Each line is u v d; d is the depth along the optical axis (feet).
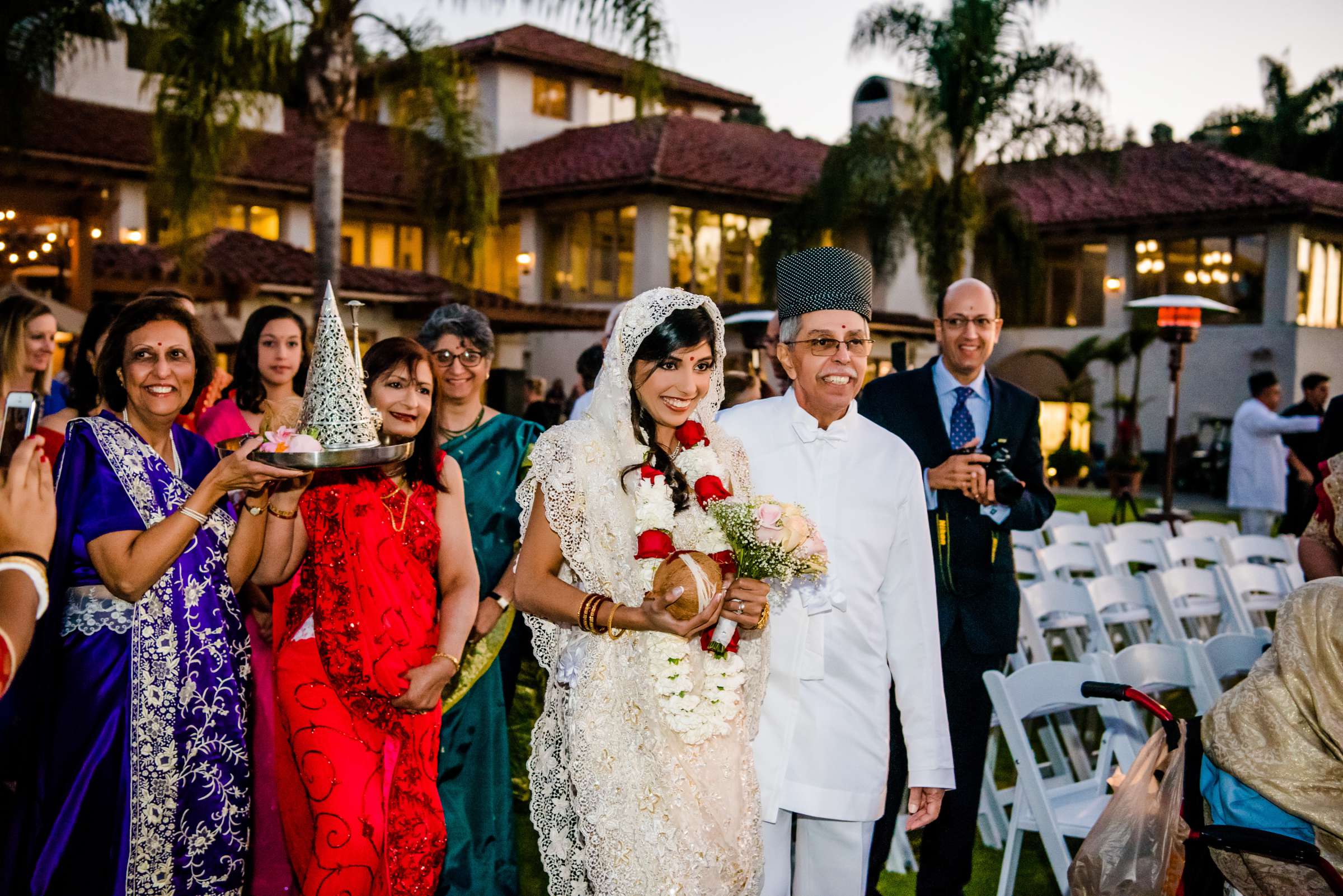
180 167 41.45
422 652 10.84
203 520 9.47
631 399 8.77
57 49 43.98
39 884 9.35
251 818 11.03
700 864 8.19
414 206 73.26
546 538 8.55
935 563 12.83
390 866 10.69
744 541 8.11
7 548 7.61
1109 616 22.45
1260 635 16.02
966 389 13.76
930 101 56.29
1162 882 9.91
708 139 75.82
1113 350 73.56
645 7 40.91
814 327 9.90
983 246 69.31
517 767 15.53
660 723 8.23
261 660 11.94
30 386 15.49
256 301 60.85
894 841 15.19
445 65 49.93
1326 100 116.16
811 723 9.76
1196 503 64.69
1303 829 9.45
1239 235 75.66
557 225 76.28
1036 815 12.78
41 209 47.75
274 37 41.96
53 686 9.45
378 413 10.61
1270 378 36.09
